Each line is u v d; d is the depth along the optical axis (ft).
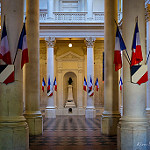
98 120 69.41
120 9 82.28
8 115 26.66
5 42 26.81
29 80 41.27
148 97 54.60
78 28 79.92
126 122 27.27
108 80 41.14
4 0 27.63
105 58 41.70
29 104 41.29
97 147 32.32
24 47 27.73
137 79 27.27
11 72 26.61
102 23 79.51
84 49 93.76
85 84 82.74
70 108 92.27
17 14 27.58
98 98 92.73
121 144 27.25
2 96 26.68
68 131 46.60
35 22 41.52
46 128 51.31
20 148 26.40
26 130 27.27
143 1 28.25
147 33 56.85
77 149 31.32
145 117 27.53
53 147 32.42
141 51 27.20
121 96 75.31
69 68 94.63
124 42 28.48
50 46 80.12
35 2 41.65
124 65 28.35
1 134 25.99
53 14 80.53
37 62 41.86
